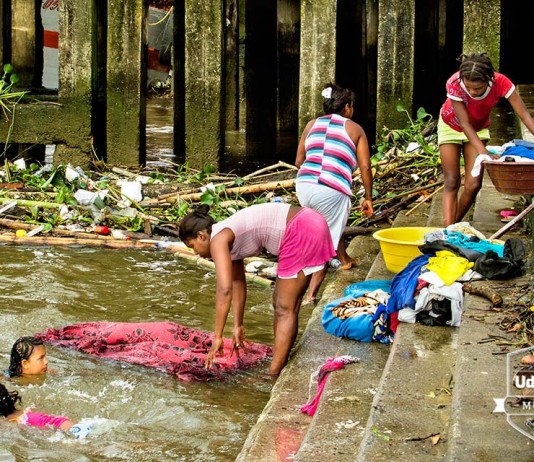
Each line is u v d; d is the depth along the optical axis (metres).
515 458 4.13
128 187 12.08
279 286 6.65
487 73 7.29
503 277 6.47
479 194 9.51
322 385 5.99
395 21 13.00
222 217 11.26
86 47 13.48
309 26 13.12
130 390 6.57
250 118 17.20
